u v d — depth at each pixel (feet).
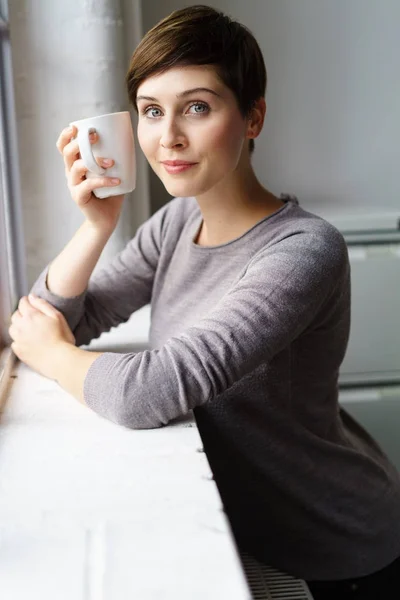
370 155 6.56
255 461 3.16
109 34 4.36
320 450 3.23
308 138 6.42
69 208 4.49
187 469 2.34
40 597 1.69
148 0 5.87
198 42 2.60
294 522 3.28
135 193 5.03
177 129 2.69
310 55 6.24
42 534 1.96
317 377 3.23
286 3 6.09
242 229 3.13
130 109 4.80
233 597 1.68
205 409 3.06
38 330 3.19
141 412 2.60
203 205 3.12
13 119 4.28
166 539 1.93
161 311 3.53
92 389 2.74
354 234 5.53
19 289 4.48
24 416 2.79
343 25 6.23
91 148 2.97
